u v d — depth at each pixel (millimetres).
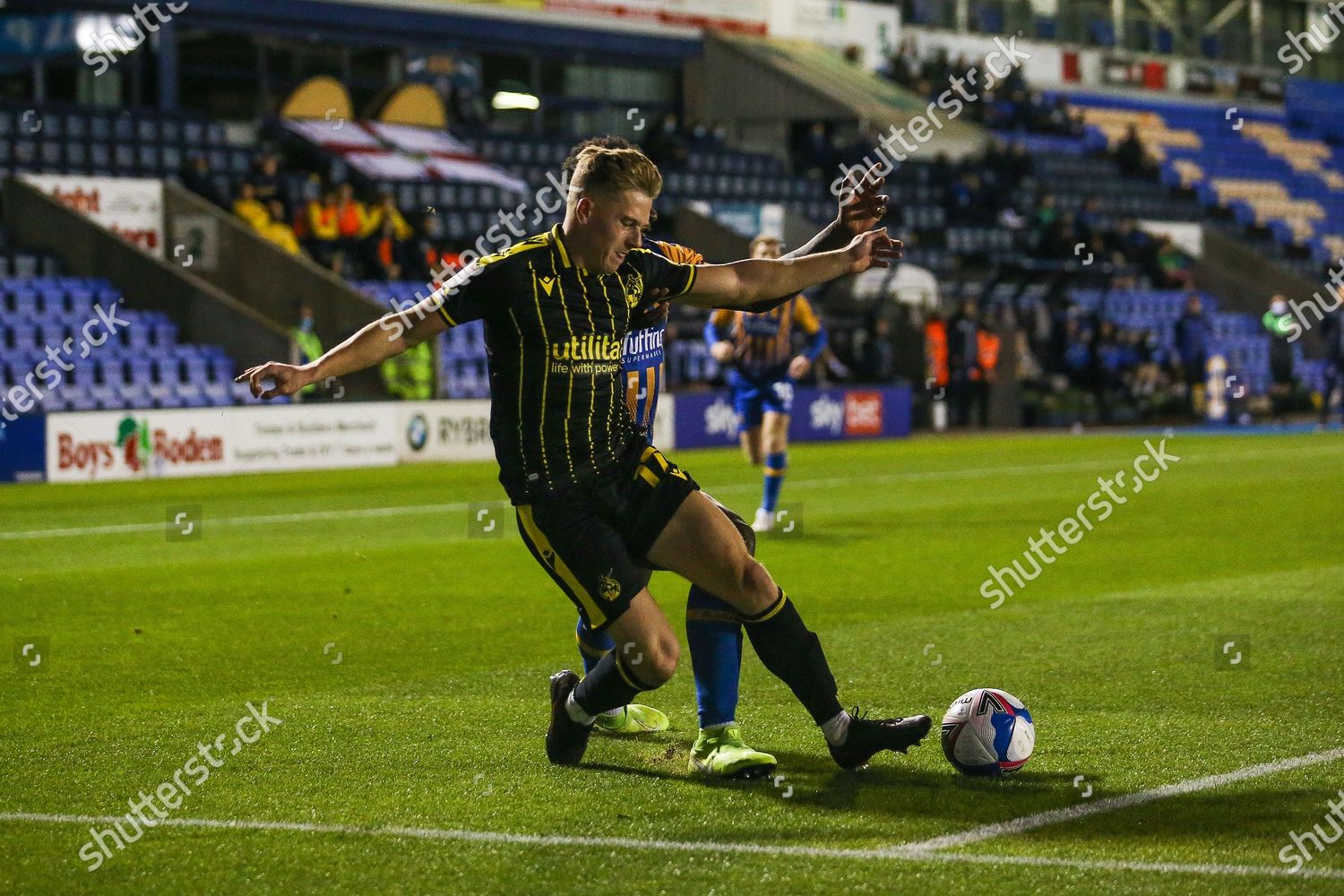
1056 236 106312
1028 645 25953
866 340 90188
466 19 102125
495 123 106375
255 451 64875
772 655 17359
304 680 23375
